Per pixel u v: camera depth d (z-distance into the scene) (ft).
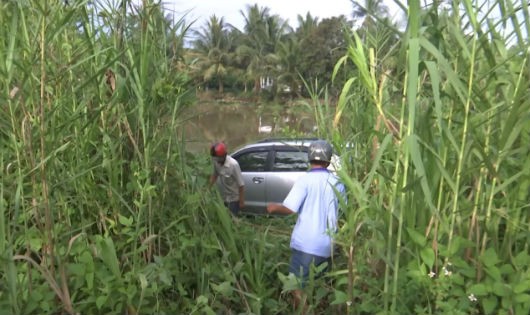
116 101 10.74
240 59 221.25
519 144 8.79
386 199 9.39
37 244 9.35
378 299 8.79
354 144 11.32
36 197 9.23
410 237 8.54
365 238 9.75
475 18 7.97
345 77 11.69
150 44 11.40
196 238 11.52
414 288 8.32
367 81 8.92
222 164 21.62
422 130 8.48
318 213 12.03
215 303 10.67
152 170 11.75
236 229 13.78
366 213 8.95
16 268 9.04
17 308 8.18
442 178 8.42
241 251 13.38
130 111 11.35
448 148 8.52
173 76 11.86
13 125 8.87
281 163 27.40
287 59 202.08
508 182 8.08
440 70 8.28
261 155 28.04
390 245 8.37
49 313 8.76
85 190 11.00
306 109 13.82
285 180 26.89
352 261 9.05
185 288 11.37
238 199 22.22
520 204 8.40
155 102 11.48
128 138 11.84
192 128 12.76
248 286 12.24
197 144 14.16
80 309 9.35
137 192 11.16
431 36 8.21
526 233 8.12
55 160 9.86
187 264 11.51
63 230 10.22
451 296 8.24
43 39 8.84
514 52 8.43
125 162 11.55
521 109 7.79
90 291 9.25
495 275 7.93
